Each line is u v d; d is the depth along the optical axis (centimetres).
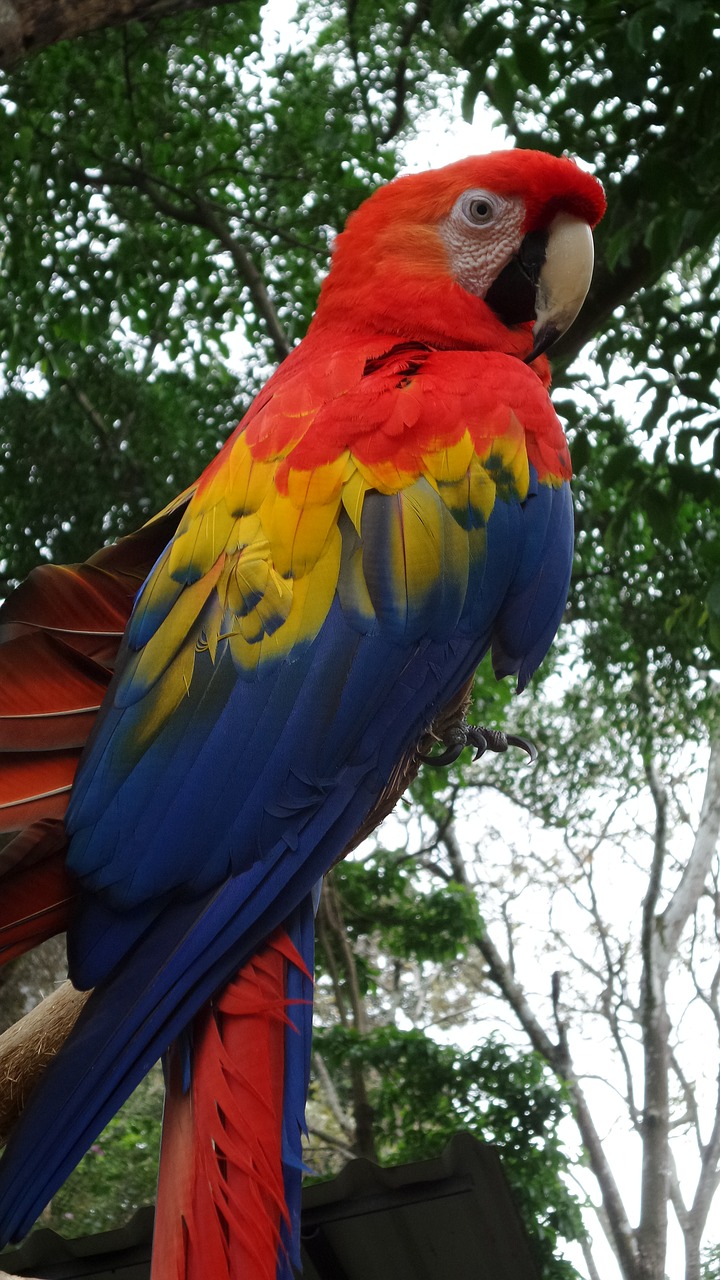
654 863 1452
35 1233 387
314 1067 961
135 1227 379
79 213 809
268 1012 152
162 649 175
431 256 238
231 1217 139
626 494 629
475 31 441
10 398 823
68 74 787
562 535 215
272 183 816
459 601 194
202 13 779
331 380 202
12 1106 188
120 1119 823
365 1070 854
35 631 172
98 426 827
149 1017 150
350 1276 417
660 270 463
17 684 168
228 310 845
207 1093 146
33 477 809
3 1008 529
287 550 181
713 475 543
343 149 795
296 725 172
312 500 185
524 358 246
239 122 812
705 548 562
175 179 830
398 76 745
